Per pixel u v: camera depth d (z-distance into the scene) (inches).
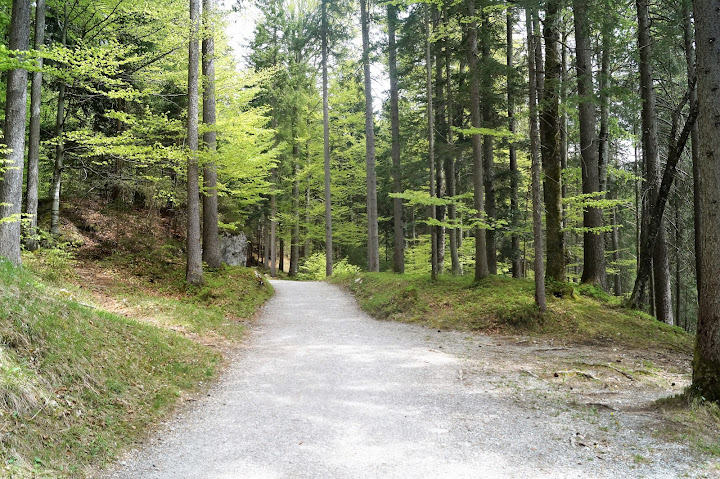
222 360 361.7
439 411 254.5
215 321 479.5
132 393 249.8
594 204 522.9
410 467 187.3
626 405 264.7
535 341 441.7
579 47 592.7
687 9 492.1
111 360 267.3
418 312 555.2
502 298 534.3
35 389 197.8
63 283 437.7
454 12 584.7
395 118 751.7
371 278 752.3
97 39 573.6
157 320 421.7
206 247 700.0
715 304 244.1
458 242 978.7
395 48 692.1
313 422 237.8
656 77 635.5
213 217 702.5
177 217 900.0
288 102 1043.9
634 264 980.6
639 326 472.7
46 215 671.8
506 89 628.7
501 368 346.9
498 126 673.0
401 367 346.6
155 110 752.3
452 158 715.4
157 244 749.9
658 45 530.0
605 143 622.2
